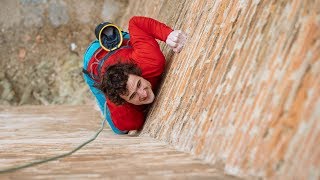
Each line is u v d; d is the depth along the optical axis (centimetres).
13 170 216
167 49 373
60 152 263
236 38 245
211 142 225
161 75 355
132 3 664
